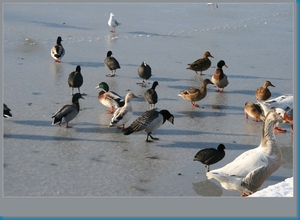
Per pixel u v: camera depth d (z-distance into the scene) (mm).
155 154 15844
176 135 17328
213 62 25281
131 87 21750
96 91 21203
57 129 17516
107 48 26953
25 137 16781
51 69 23562
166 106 19828
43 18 31562
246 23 32000
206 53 23750
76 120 18312
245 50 27078
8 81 21672
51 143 16422
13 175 14266
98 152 15891
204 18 32844
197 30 30359
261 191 11742
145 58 25531
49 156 15523
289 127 18125
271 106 17750
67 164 15039
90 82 22172
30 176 14250
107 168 14859
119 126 17875
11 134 16969
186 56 26000
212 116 19016
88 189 13578
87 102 20016
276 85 22312
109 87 21609
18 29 29047
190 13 33906
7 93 20391
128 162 15258
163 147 16359
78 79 20344
